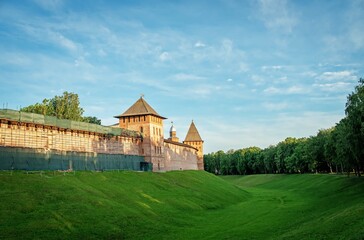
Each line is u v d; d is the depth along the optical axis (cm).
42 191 4884
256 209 6569
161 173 9000
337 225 3650
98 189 5806
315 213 5369
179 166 13188
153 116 10644
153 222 4791
